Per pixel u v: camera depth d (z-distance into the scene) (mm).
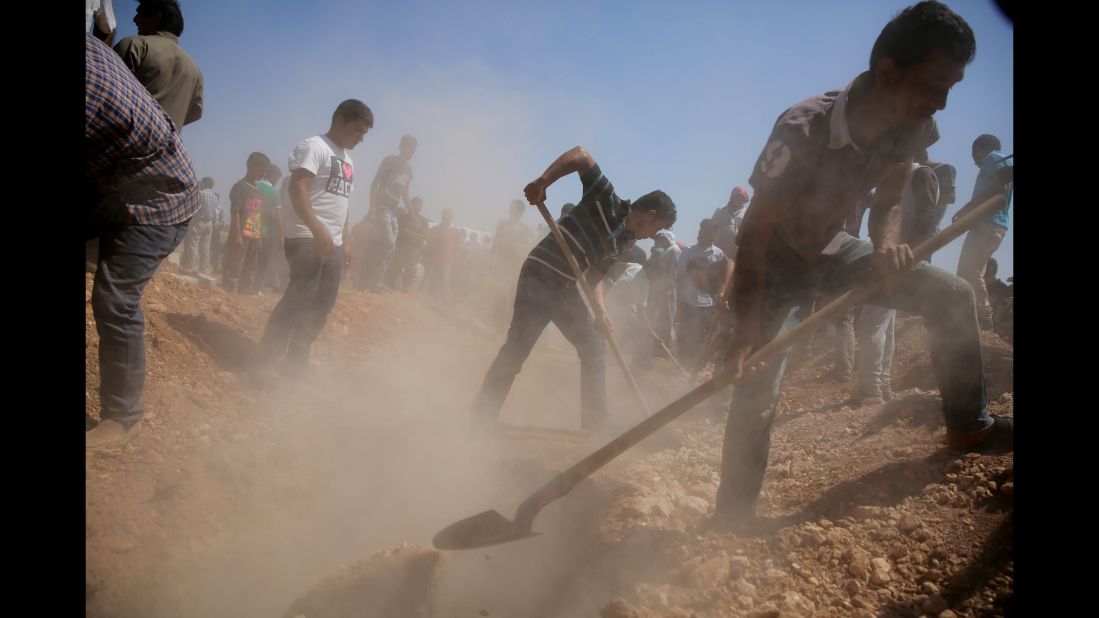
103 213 3297
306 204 4965
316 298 5258
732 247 9273
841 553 2465
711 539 2717
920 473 2855
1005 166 6504
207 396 4480
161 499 3131
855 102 2381
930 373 5520
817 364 6859
